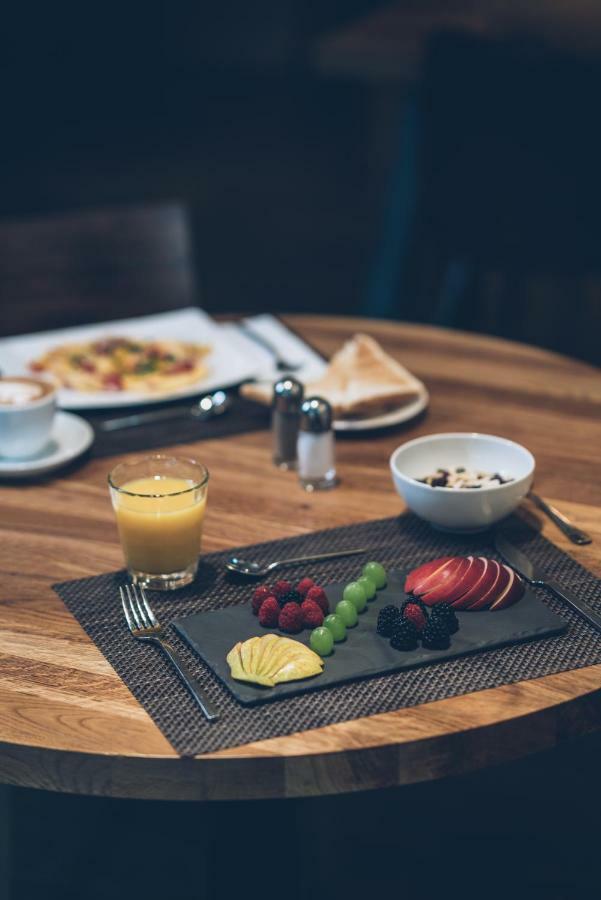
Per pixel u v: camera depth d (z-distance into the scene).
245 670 1.06
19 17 7.07
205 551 1.31
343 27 2.98
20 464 1.50
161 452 1.57
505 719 1.00
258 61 7.20
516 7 2.72
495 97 2.42
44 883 1.86
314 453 1.46
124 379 1.76
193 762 0.96
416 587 1.18
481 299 2.88
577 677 1.06
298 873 1.35
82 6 7.12
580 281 3.38
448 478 1.36
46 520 1.40
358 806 1.96
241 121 6.48
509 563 1.26
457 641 1.11
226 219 5.36
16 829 1.97
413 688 1.04
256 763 0.96
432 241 2.68
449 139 2.52
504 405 1.70
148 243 2.28
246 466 1.53
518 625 1.13
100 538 1.36
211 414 1.69
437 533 1.35
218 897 1.35
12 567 1.29
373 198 5.26
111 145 6.20
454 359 1.89
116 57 7.18
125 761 0.97
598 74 2.34
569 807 1.92
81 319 2.24
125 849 1.95
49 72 7.03
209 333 1.93
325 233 5.21
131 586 1.23
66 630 1.16
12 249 2.17
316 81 6.80
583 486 1.45
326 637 1.08
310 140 6.22
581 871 1.77
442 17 2.73
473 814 1.92
